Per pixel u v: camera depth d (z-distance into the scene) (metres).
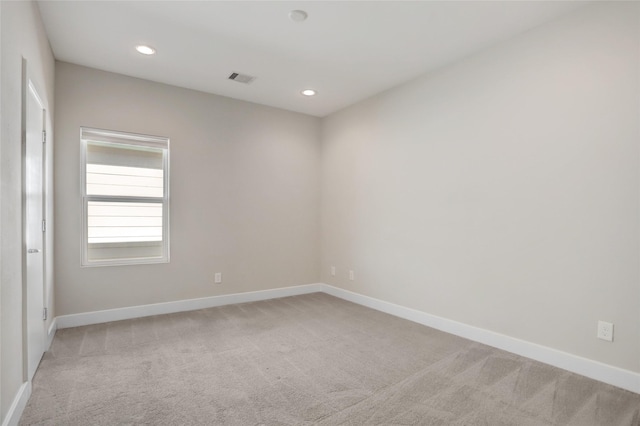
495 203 2.97
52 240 3.12
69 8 2.47
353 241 4.53
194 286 4.07
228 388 2.21
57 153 3.29
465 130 3.21
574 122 2.49
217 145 4.22
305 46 3.05
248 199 4.46
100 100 3.51
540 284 2.68
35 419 1.86
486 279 3.04
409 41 2.95
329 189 4.95
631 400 2.10
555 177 2.59
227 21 2.66
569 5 2.43
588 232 2.42
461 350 2.88
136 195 3.75
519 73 2.81
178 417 1.90
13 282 1.76
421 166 3.63
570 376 2.41
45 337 2.73
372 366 2.56
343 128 4.71
